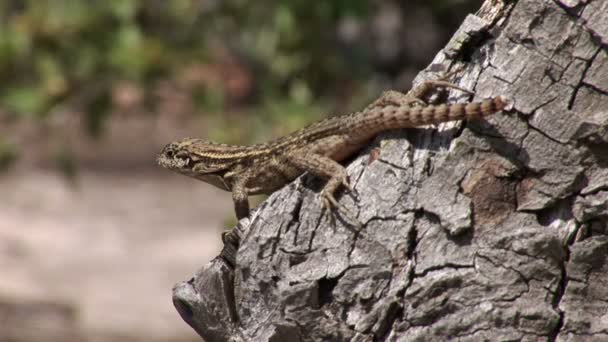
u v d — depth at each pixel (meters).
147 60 17.42
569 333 8.28
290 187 9.02
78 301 22.80
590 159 8.41
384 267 8.52
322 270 8.64
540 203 8.41
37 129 31.92
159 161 12.31
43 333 21.08
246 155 11.48
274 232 8.84
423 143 8.73
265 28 18.73
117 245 26.39
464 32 8.95
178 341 21.20
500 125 8.48
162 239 26.84
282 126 16.92
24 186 30.28
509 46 8.70
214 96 17.83
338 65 18.67
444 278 8.33
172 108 30.91
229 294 9.10
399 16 20.20
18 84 18.06
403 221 8.55
